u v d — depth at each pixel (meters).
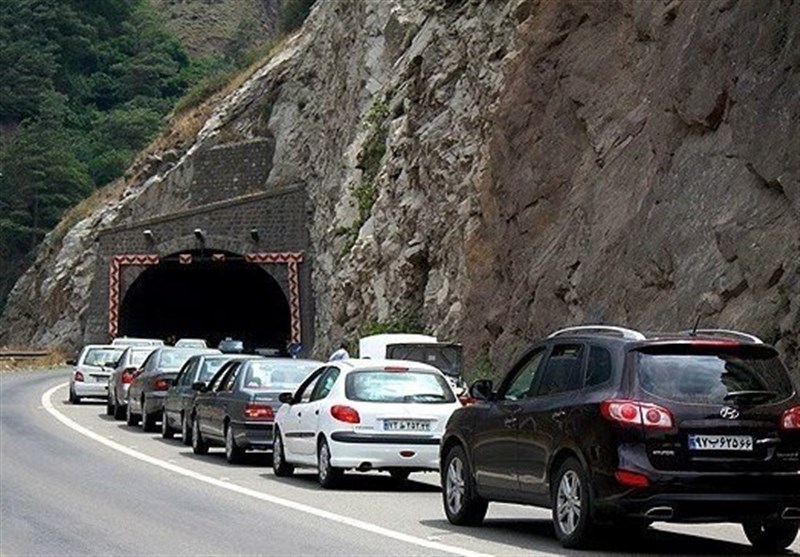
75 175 161.50
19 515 22.14
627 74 43.16
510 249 46.03
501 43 54.34
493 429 19.77
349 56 89.38
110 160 172.00
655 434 16.86
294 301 91.38
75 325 112.88
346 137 85.88
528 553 17.66
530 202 45.53
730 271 32.19
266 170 103.75
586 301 39.34
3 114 185.62
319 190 91.81
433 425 26.05
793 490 17.00
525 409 18.95
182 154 114.31
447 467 21.30
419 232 57.06
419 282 56.91
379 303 60.25
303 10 134.12
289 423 28.50
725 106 35.22
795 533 17.94
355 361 27.39
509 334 43.88
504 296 45.81
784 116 32.28
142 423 42.97
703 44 36.31
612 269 38.62
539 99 46.84
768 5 34.09
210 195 106.56
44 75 190.62
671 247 35.06
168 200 109.56
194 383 35.66
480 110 54.38
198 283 109.56
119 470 29.98
